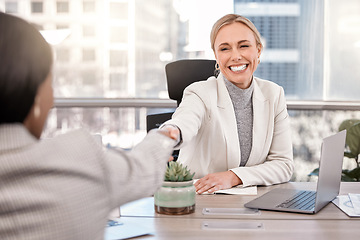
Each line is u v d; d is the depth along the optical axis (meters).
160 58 5.05
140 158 0.96
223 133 2.15
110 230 1.46
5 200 0.72
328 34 4.99
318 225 1.52
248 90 2.20
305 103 4.99
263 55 5.02
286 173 2.20
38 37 0.82
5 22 0.79
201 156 2.18
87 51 5.01
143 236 1.41
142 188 0.92
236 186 2.04
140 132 5.04
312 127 4.99
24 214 0.73
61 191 0.76
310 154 5.00
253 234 1.42
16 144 0.76
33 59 0.79
